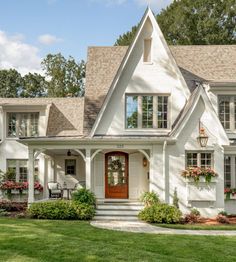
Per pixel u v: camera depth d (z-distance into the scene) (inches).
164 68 866.8
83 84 2364.7
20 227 585.6
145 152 816.9
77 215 726.5
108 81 948.0
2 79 2741.1
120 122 850.8
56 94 2309.3
